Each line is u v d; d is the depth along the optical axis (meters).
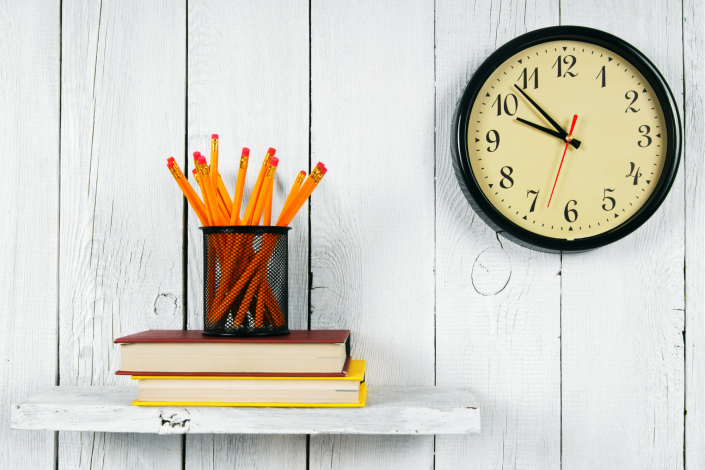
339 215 0.78
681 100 0.79
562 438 0.77
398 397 0.69
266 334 0.65
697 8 0.79
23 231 0.79
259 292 0.65
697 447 0.76
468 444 0.77
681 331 0.77
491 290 0.77
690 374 0.77
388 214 0.78
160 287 0.78
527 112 0.75
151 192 0.79
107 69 0.79
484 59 0.79
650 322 0.77
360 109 0.79
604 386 0.77
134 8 0.79
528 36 0.74
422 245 0.78
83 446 0.77
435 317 0.77
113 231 0.79
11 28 0.79
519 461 0.77
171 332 0.71
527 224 0.75
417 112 0.79
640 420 0.77
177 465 0.77
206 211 0.69
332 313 0.77
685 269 0.78
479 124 0.75
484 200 0.73
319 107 0.79
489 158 0.75
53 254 0.79
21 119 0.79
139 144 0.79
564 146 0.75
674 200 0.78
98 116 0.79
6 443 0.77
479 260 0.78
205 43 0.79
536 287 0.78
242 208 0.78
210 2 0.79
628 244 0.78
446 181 0.78
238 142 0.78
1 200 0.79
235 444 0.77
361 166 0.78
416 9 0.79
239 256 0.65
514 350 0.77
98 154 0.79
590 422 0.77
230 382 0.62
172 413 0.63
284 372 0.61
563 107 0.75
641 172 0.75
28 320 0.78
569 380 0.77
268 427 0.62
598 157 0.75
